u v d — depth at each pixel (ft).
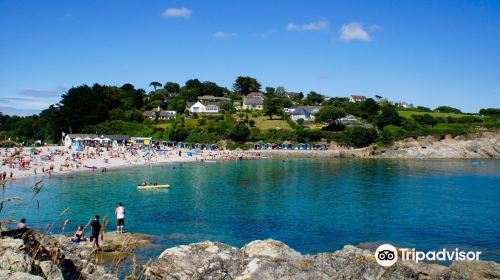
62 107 628.69
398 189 261.24
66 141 530.68
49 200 208.95
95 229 112.57
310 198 225.97
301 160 508.12
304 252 128.88
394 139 590.14
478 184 286.46
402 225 163.02
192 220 169.78
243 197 228.63
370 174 350.23
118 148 496.64
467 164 456.45
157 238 138.72
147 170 369.71
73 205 197.47
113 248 115.44
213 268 79.61
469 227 159.84
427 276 82.79
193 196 231.30
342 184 285.64
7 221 38.52
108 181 290.35
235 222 166.91
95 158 421.59
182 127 631.97
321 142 606.14
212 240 139.95
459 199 223.92
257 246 90.43
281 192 247.70
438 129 609.01
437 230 155.02
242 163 457.68
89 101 631.97
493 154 556.51
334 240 141.69
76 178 303.07
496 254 126.00
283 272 80.07
